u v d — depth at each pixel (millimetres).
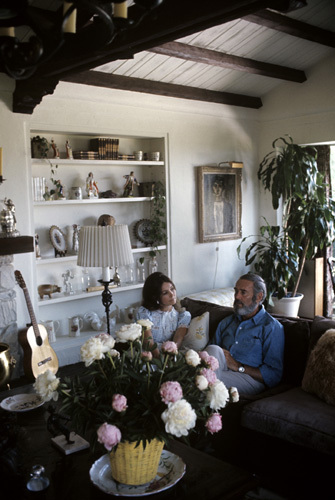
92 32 1955
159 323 3322
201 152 5547
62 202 4484
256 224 6273
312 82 5500
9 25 1527
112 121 4727
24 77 1633
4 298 3977
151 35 2447
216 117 5668
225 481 1796
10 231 3873
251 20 3912
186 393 1659
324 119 5465
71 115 4445
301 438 2443
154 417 1580
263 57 4910
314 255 5758
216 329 3340
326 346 2750
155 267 5324
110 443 1505
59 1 3221
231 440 2762
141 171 5375
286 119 5828
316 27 4438
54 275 4750
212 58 4414
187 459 1960
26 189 4152
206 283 5742
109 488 1727
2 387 3557
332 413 2502
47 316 4727
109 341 1696
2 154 3939
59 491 1751
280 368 3014
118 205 5188
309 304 5781
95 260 3482
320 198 5199
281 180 5371
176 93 5008
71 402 1679
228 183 5793
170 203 5289
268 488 2570
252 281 3113
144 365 1854
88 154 4625
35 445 2080
